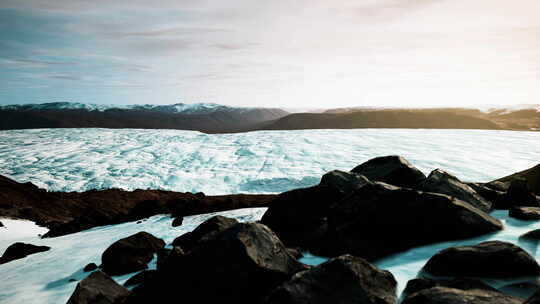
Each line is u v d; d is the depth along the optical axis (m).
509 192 8.71
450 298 3.67
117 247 9.77
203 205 20.73
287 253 5.72
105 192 36.00
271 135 72.94
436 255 5.26
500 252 4.79
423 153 45.12
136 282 7.63
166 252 9.19
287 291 4.30
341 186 9.98
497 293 3.76
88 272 9.97
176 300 5.04
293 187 35.56
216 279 5.09
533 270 4.55
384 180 10.70
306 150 53.84
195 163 50.69
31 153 62.47
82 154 60.47
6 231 20.50
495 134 56.97
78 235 17.97
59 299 7.88
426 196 7.19
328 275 4.61
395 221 7.03
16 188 30.45
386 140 57.84
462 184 8.88
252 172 43.34
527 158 37.94
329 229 7.51
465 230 6.51
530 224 6.80
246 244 5.44
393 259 6.14
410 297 4.00
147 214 21.30
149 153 59.50
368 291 4.43
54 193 34.59
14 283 9.91
